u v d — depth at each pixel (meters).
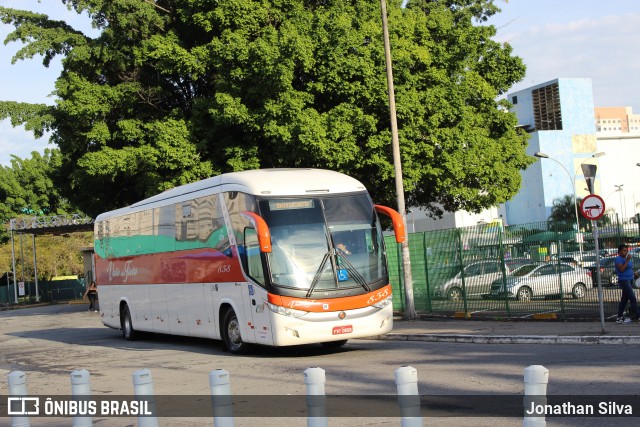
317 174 16.91
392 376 12.09
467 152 29.25
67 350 21.66
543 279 20.64
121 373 15.09
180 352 18.97
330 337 15.42
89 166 28.19
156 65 28.38
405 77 27.06
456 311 23.19
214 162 28.48
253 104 27.09
